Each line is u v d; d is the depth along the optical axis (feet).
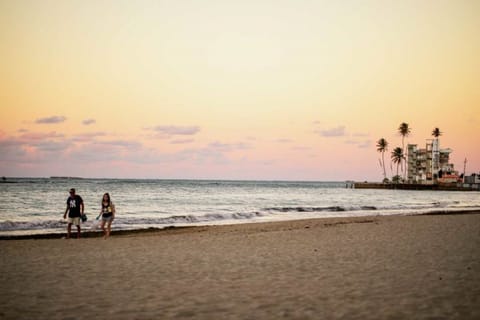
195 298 22.50
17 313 19.86
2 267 31.68
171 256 36.70
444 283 25.62
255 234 54.19
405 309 20.10
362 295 22.82
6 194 176.04
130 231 63.98
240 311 20.04
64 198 152.46
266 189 349.61
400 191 372.38
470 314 19.25
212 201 159.02
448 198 234.58
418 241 45.85
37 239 53.06
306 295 22.93
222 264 32.65
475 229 58.80
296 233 54.75
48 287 25.18
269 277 27.76
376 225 65.57
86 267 31.65
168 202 149.07
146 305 21.20
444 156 382.42
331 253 37.76
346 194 270.87
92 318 19.13
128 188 281.54
